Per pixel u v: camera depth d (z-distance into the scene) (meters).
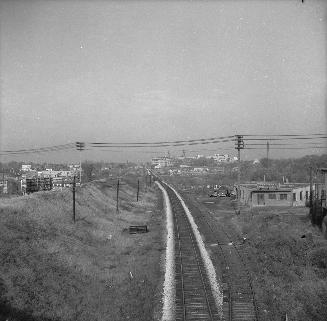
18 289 19.03
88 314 18.91
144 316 18.75
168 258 28.92
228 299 20.44
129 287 22.83
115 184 78.69
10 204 33.66
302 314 18.72
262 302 20.09
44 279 21.41
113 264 27.64
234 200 66.44
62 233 31.88
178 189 96.75
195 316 18.41
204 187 95.19
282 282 23.22
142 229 39.97
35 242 26.25
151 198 77.06
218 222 44.78
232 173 124.06
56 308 18.86
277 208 52.88
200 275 24.67
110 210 52.16
